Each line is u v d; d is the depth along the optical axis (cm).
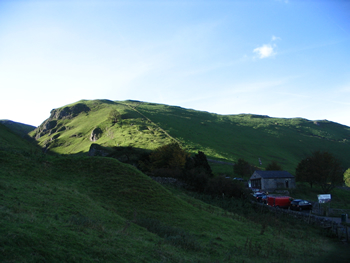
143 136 13038
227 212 2933
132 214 2088
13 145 4022
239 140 16625
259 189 6669
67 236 1060
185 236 1623
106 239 1191
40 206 1555
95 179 2652
